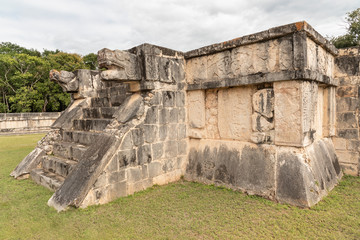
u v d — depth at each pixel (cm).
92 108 602
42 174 498
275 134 396
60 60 2547
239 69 438
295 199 354
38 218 328
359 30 1603
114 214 340
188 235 281
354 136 507
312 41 392
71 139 564
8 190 451
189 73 527
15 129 1661
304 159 370
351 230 283
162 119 482
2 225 309
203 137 515
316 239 266
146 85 447
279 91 387
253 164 421
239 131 456
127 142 418
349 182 462
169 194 421
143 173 445
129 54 436
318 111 484
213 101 501
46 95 2583
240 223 307
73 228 301
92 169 374
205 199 394
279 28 373
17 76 2303
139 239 274
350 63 505
